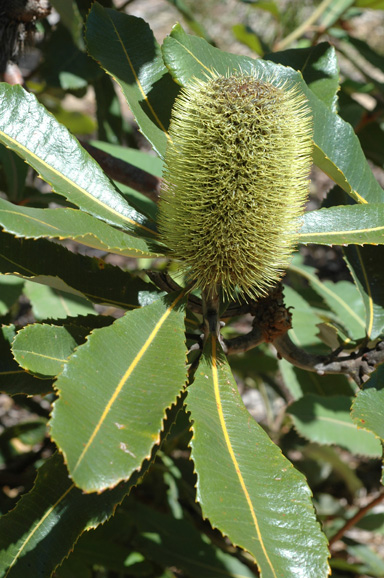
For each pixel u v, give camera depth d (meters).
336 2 0.97
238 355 0.94
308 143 0.49
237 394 0.46
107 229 0.47
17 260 0.52
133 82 0.55
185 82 0.53
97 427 0.39
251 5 1.12
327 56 0.61
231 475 0.42
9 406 1.26
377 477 1.18
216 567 0.75
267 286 0.52
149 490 0.90
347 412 0.77
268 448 0.44
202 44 0.54
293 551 0.40
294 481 0.42
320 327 0.63
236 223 0.48
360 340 0.59
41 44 0.90
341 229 0.52
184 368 0.44
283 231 0.49
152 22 2.16
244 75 0.50
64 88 0.87
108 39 0.55
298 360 0.53
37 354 0.47
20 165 0.71
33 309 0.72
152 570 0.73
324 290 0.77
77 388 0.41
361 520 0.88
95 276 0.54
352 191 0.54
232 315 0.52
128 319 0.46
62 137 0.50
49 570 0.46
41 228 0.42
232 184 0.47
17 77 0.65
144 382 0.42
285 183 0.48
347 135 0.56
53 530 0.47
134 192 0.73
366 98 1.97
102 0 0.81
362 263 0.59
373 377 0.50
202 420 0.43
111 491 0.47
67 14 0.66
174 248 0.49
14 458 0.85
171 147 0.49
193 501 0.88
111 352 0.43
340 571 1.02
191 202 0.48
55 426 0.39
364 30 1.91
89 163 0.50
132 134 1.05
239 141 0.47
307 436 0.75
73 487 0.48
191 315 0.56
